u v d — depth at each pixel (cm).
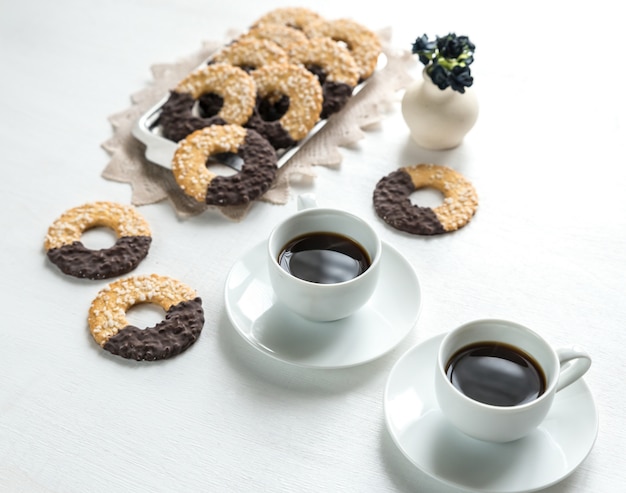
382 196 79
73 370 69
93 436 65
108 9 102
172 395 67
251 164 80
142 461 64
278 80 86
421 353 67
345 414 66
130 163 84
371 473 64
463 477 62
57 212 80
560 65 93
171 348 69
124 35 98
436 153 84
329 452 65
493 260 75
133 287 73
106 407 67
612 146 84
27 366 69
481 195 80
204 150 81
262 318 70
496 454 62
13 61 95
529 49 95
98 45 97
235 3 103
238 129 82
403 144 85
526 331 62
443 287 73
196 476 63
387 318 70
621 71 92
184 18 101
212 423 66
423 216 78
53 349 70
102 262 75
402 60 93
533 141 85
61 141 86
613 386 67
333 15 101
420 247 76
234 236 77
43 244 77
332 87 87
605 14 100
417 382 65
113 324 71
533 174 82
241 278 72
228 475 64
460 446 63
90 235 78
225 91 85
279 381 68
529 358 63
